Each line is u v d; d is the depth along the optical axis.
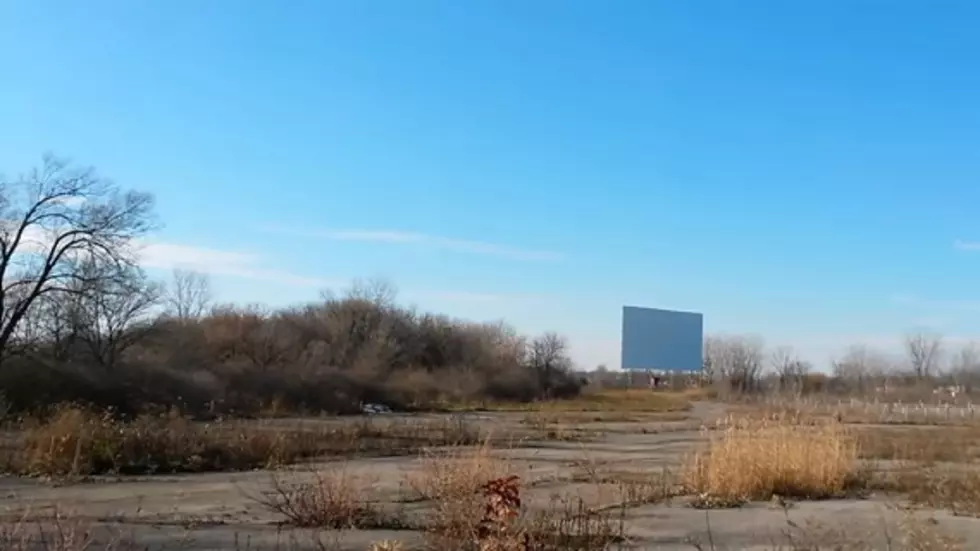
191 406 47.88
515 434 35.22
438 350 83.38
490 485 7.94
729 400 73.12
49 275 49.69
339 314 80.75
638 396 83.56
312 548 10.51
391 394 64.00
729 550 10.70
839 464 16.77
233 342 68.06
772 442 16.66
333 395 57.81
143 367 49.72
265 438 24.27
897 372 90.69
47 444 20.70
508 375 79.00
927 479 17.77
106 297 54.16
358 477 15.77
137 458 21.16
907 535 10.98
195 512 13.91
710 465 16.33
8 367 43.75
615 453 27.98
